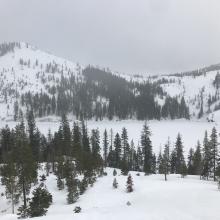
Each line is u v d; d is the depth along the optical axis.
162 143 152.25
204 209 26.33
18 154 51.25
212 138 74.25
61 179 62.81
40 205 41.44
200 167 87.25
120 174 76.38
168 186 55.19
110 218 25.41
